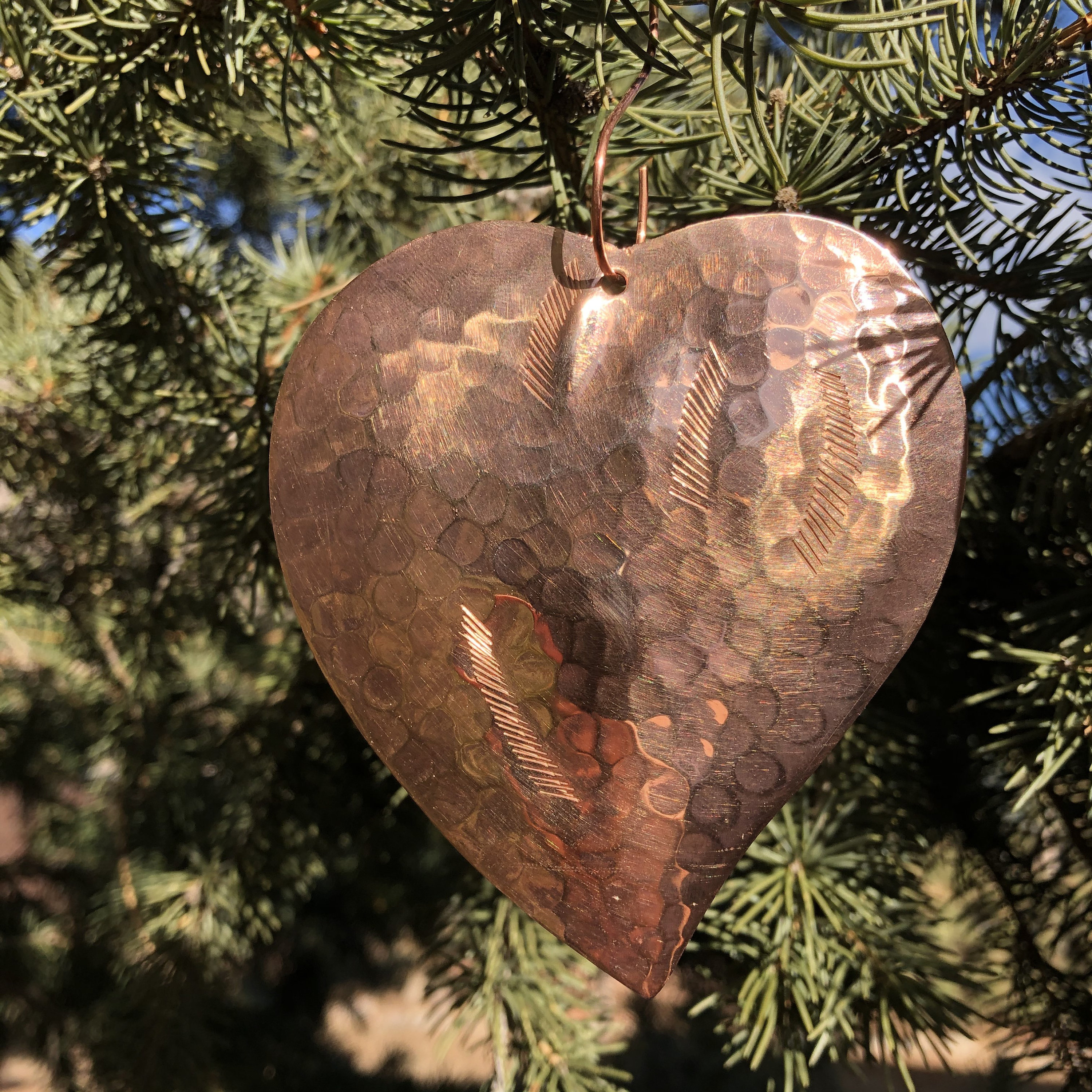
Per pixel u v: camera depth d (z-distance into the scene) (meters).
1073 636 0.22
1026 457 0.24
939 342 0.16
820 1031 0.21
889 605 0.16
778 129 0.20
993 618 0.25
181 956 0.34
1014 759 0.24
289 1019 0.57
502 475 0.16
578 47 0.17
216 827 0.39
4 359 0.36
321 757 0.32
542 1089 0.25
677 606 0.16
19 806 0.54
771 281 0.16
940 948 0.24
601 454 0.16
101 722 0.48
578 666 0.16
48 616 0.47
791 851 0.23
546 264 0.16
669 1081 0.47
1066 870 0.26
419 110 0.19
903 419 0.16
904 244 0.21
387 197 0.35
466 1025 0.29
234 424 0.26
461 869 0.30
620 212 0.23
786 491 0.16
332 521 0.16
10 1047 0.52
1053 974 0.25
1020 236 0.21
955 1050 0.52
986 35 0.19
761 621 0.16
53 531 0.39
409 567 0.16
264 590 0.27
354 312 0.16
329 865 0.44
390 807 0.30
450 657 0.16
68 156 0.23
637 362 0.16
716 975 0.26
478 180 0.21
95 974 0.51
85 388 0.36
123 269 0.25
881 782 0.25
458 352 0.16
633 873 0.16
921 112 0.20
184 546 0.37
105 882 0.49
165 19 0.21
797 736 0.16
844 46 0.26
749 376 0.16
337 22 0.21
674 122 0.22
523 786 0.16
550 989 0.27
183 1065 0.34
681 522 0.16
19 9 0.22
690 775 0.16
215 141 0.26
